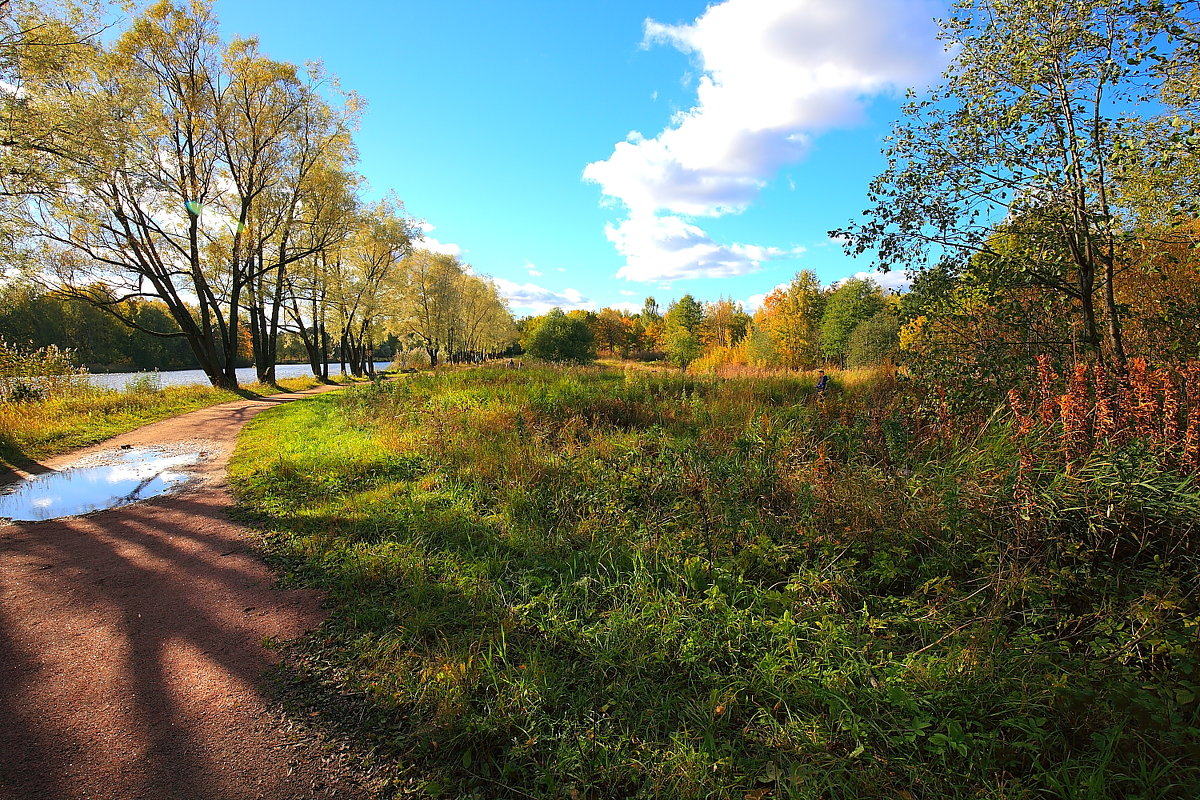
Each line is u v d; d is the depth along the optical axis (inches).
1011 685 106.0
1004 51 225.1
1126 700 95.3
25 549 204.1
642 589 150.7
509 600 152.8
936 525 160.7
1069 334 229.3
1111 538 136.6
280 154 909.8
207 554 195.8
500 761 101.1
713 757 97.0
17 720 111.4
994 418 216.7
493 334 2576.3
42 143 488.7
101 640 140.9
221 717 112.7
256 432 465.4
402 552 185.6
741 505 197.5
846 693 109.0
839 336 1354.6
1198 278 252.4
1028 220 231.0
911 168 241.0
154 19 774.5
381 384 595.2
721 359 1333.7
